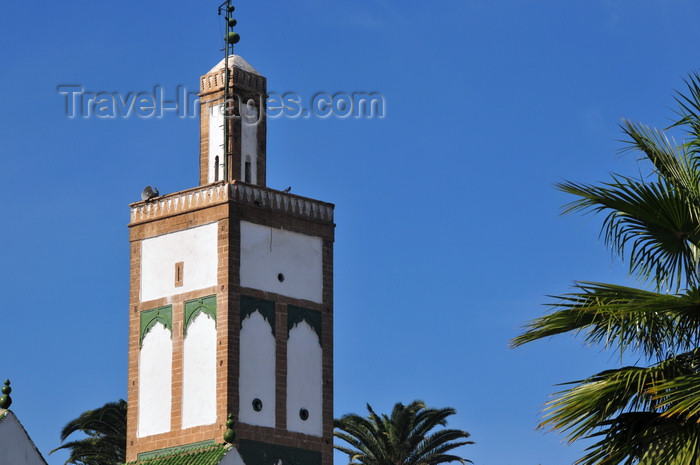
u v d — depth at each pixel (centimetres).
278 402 6272
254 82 6681
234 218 6294
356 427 8612
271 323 6338
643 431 2698
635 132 2914
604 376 2745
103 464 8238
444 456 8644
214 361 6175
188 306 6334
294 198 6556
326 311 6569
